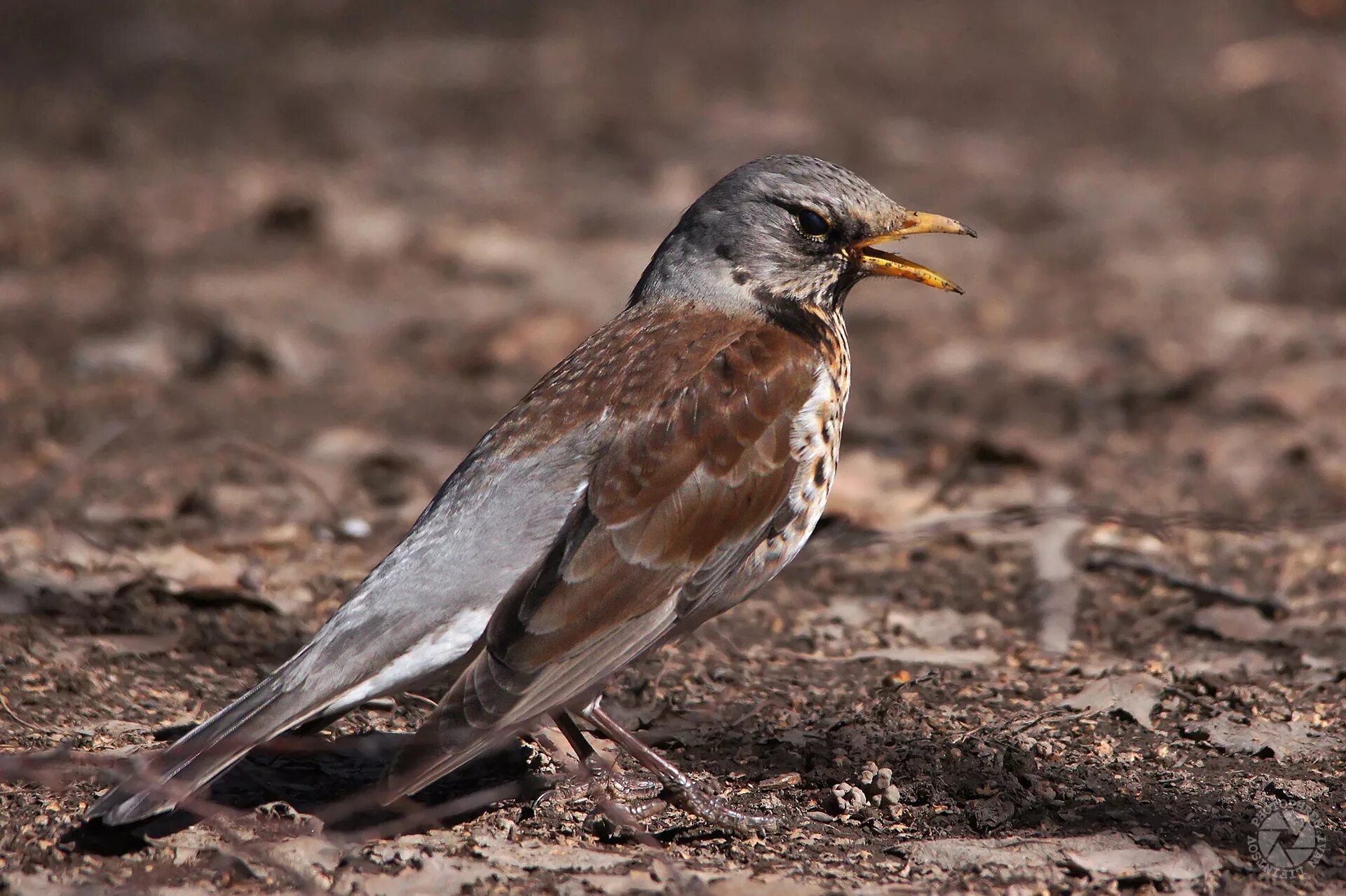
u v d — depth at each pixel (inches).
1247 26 1704.0
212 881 280.4
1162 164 1230.3
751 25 1738.4
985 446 586.6
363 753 340.5
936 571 466.6
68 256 956.6
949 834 307.1
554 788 327.6
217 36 1675.7
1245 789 321.7
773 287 358.6
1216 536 495.5
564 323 805.9
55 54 1579.7
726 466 318.3
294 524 501.0
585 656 296.4
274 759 335.6
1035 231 1046.4
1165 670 383.9
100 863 285.4
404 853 293.9
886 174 1177.4
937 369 753.6
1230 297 890.7
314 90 1450.5
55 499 521.0
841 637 417.4
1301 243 1001.5
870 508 508.7
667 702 371.9
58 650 388.5
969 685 380.5
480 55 1604.3
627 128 1302.9
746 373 328.5
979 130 1326.3
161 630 407.2
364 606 294.8
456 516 306.3
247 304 855.1
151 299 860.6
